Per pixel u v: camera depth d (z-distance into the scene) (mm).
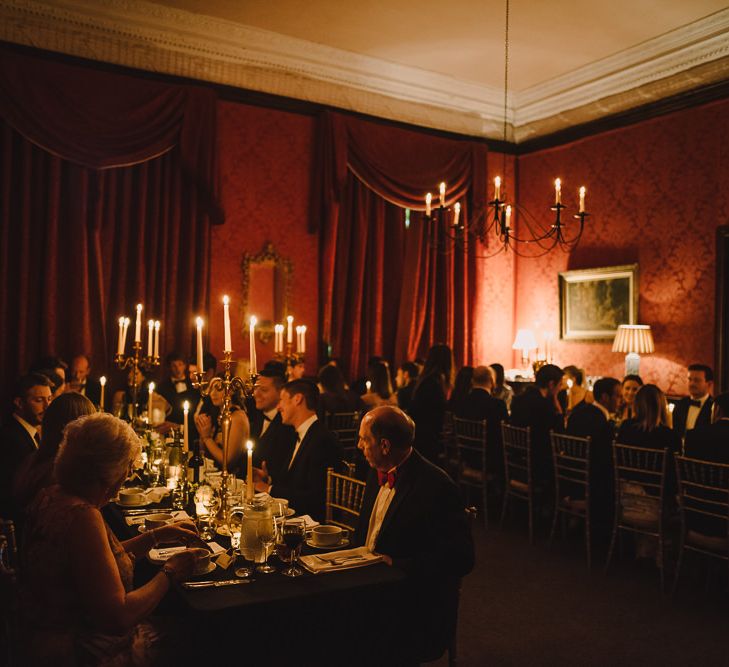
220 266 8078
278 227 8391
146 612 2156
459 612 4434
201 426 4676
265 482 4027
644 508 5066
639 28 7504
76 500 2166
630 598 4691
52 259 7031
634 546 5762
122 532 3420
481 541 6000
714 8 7023
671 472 5117
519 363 10125
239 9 7328
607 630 4176
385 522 2936
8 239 6871
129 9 7254
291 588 2426
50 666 2100
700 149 7867
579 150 9289
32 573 2135
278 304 8406
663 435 5117
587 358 9109
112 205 7371
